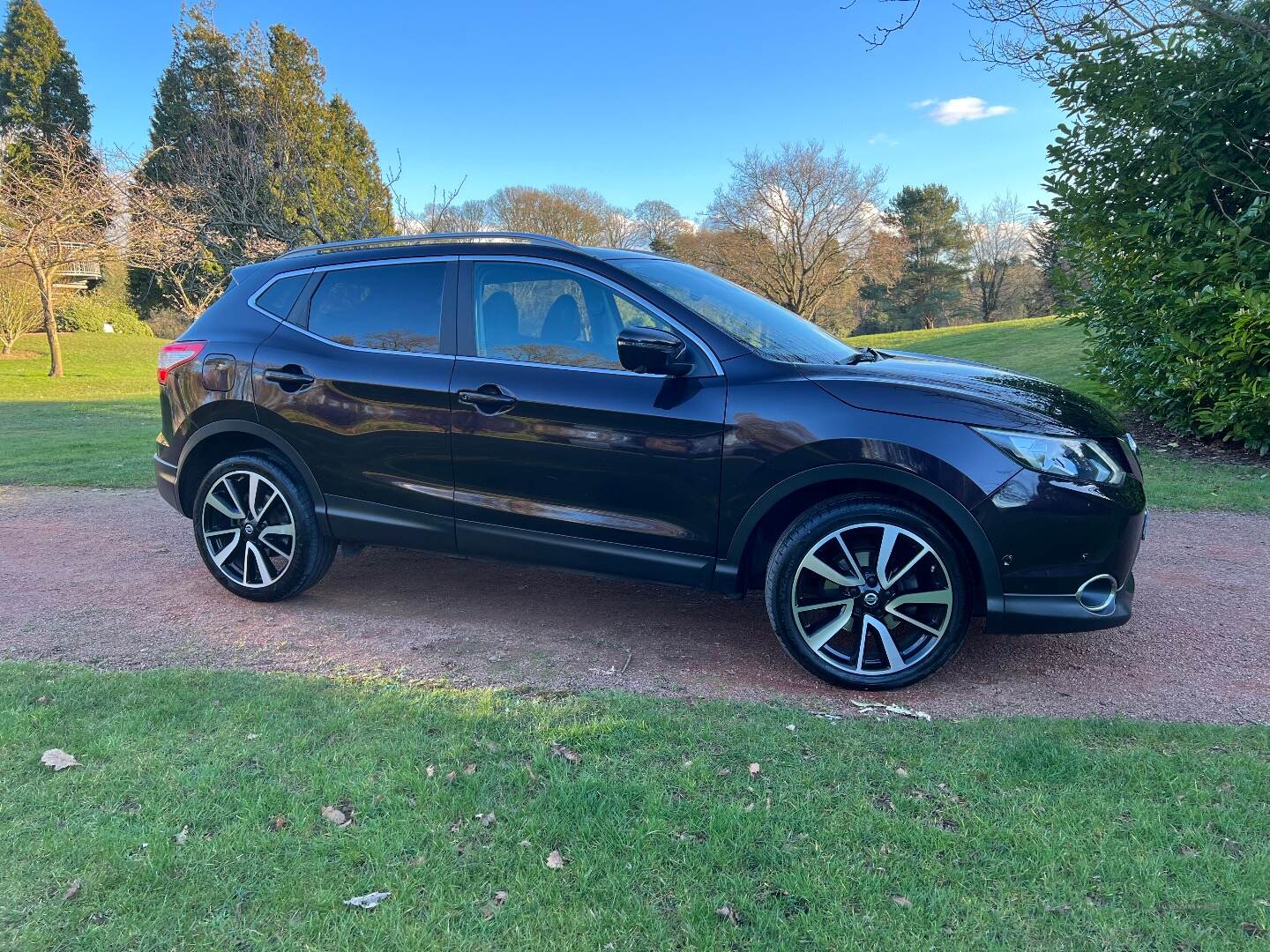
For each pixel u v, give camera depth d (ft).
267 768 8.66
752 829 7.58
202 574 16.28
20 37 136.67
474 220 136.77
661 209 190.60
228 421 13.75
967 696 10.58
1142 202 26.99
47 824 7.65
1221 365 24.88
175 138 96.37
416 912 6.57
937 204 205.98
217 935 6.32
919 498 10.39
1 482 26.53
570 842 7.46
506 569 16.53
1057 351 61.05
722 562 11.06
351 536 13.25
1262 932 6.30
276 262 14.35
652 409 11.07
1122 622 10.36
